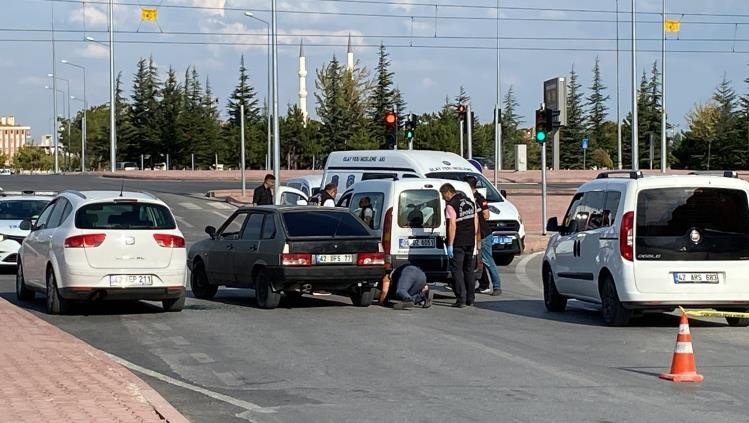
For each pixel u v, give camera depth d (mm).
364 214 17891
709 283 13961
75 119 122562
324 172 27078
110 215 15359
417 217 17547
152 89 103188
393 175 24875
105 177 72625
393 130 36156
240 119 49688
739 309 14203
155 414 8203
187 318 15180
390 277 16891
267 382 10211
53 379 9703
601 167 96938
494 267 18766
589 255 14961
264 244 16234
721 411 8758
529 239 29703
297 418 8555
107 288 15055
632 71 46625
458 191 17734
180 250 15586
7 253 22031
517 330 14000
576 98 98250
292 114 94312
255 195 26438
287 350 12188
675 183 14094
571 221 15914
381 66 91750
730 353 12047
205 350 12227
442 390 9750
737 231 14102
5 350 11375
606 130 101188
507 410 8828
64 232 15281
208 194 52594
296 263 15820
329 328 14102
